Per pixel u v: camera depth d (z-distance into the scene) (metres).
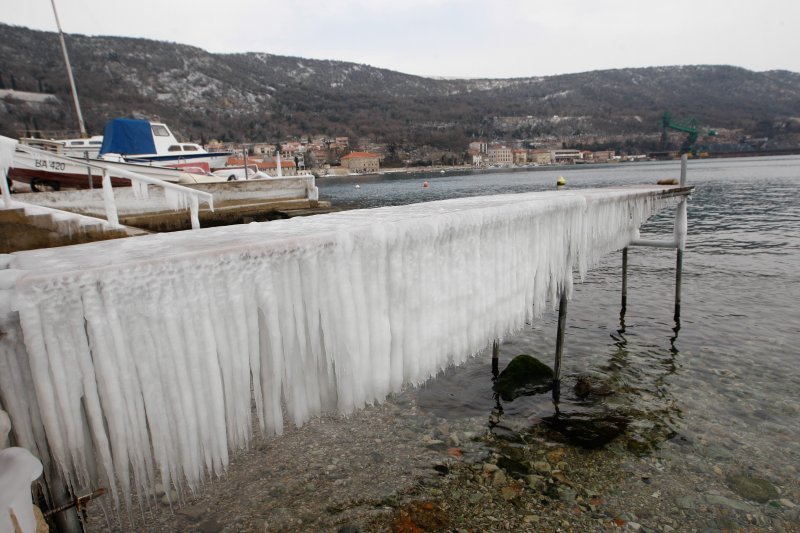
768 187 42.38
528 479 4.45
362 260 3.10
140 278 2.27
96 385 2.23
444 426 5.40
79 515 2.27
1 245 7.24
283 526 3.81
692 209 29.52
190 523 3.83
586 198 5.71
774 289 11.52
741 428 5.35
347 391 3.13
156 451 2.38
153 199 13.12
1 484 1.56
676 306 9.54
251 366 2.72
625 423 5.46
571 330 8.86
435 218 3.56
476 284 4.02
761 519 3.94
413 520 3.89
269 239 2.87
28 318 2.01
